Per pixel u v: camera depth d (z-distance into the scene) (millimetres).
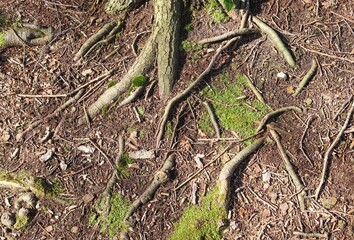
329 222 3797
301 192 3877
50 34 4551
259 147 4023
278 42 4289
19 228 3869
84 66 4387
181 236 3771
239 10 4348
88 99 4258
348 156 3975
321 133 4055
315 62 4270
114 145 4086
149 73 4215
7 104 4301
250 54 4297
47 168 4027
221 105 4148
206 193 3896
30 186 3936
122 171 3984
